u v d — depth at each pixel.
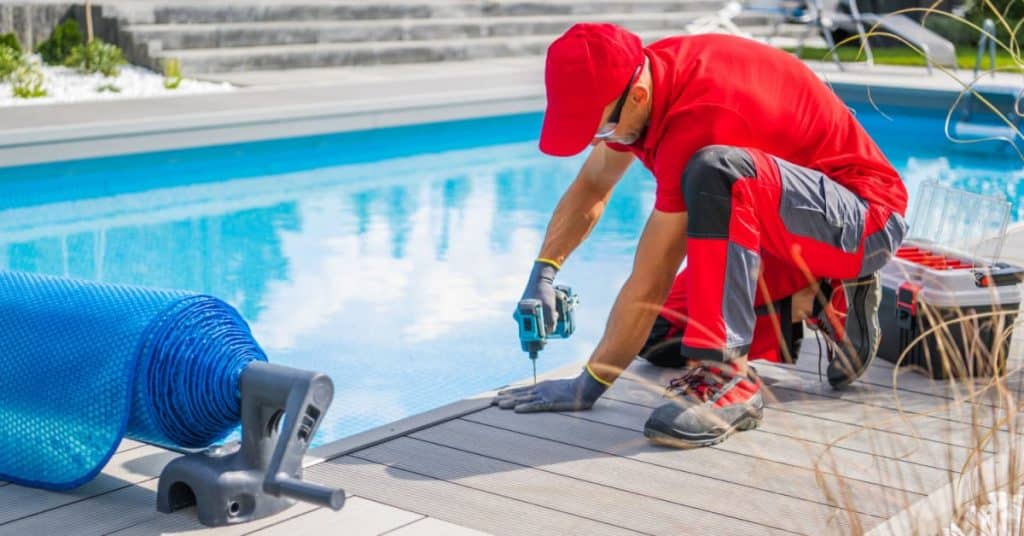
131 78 10.76
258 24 12.09
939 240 4.40
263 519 2.77
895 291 3.89
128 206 7.74
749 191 3.17
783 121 3.34
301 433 2.65
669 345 3.86
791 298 3.54
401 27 13.09
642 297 3.38
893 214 3.41
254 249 6.70
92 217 7.40
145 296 2.85
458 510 2.85
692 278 3.22
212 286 5.95
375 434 3.33
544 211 7.83
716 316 3.22
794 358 3.69
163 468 2.97
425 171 9.20
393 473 3.07
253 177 8.80
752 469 2.93
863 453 3.17
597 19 14.93
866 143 3.50
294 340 5.22
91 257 6.43
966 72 11.88
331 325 5.43
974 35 14.01
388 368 4.93
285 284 6.04
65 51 11.03
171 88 10.37
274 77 11.32
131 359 2.73
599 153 3.63
